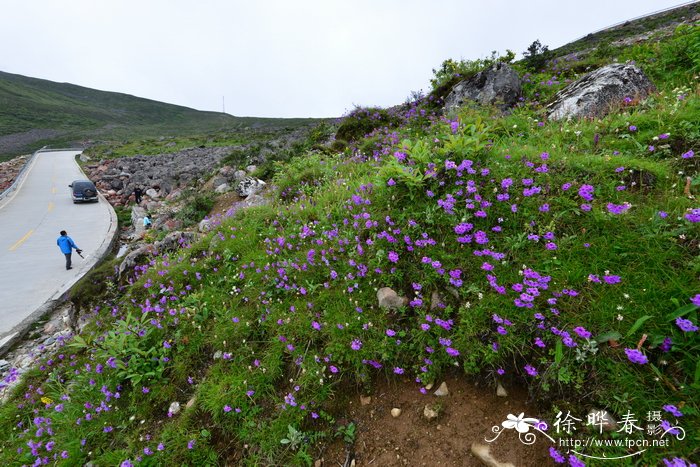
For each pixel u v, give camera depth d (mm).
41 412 5703
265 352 4340
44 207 28281
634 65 7098
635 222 3371
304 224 5996
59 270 15211
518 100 9453
